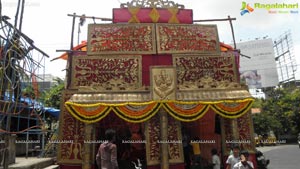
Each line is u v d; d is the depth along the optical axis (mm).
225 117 10242
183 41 11414
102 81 10664
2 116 10094
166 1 12133
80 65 10789
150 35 11391
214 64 11227
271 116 43469
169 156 9930
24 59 11242
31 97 12508
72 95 10414
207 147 12086
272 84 46688
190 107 10000
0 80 9477
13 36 10148
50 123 18844
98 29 11281
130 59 10992
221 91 10445
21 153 14422
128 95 10180
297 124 44719
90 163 9641
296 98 45281
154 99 9891
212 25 11797
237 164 6652
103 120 11852
